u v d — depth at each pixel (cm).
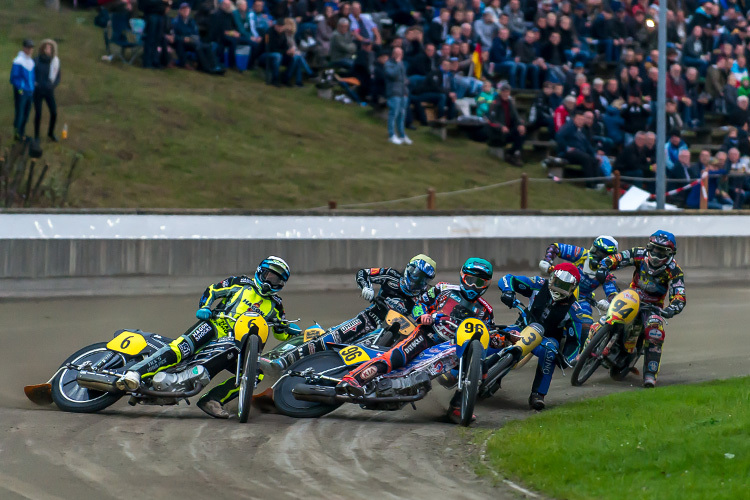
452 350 2912
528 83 8781
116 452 2327
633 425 2523
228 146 7506
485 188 7144
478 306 3020
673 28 9188
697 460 2142
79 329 4122
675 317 4903
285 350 3144
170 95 8038
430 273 3078
